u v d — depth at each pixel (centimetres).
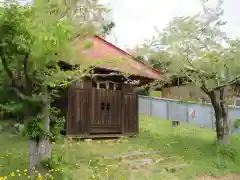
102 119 1173
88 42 582
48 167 614
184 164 830
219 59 970
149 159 848
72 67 623
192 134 1342
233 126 1283
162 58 1094
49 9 530
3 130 630
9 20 475
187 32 982
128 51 1242
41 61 535
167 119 1981
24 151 806
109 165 751
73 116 1086
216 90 1041
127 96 1265
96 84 1172
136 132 1274
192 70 1012
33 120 593
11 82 582
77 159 767
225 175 791
